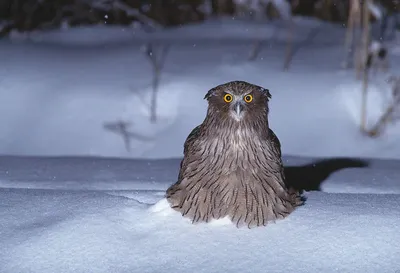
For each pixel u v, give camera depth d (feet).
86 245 11.97
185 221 13.00
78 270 11.16
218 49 41.22
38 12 51.13
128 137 31.89
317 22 50.88
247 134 12.34
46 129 32.60
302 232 12.43
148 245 12.05
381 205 13.92
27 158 24.16
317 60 37.93
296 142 30.22
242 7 47.57
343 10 51.06
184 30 49.03
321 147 29.99
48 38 47.62
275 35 45.68
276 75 35.22
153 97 33.65
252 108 12.28
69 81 35.83
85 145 31.53
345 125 31.27
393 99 31.86
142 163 23.36
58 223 12.85
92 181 20.21
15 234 12.45
